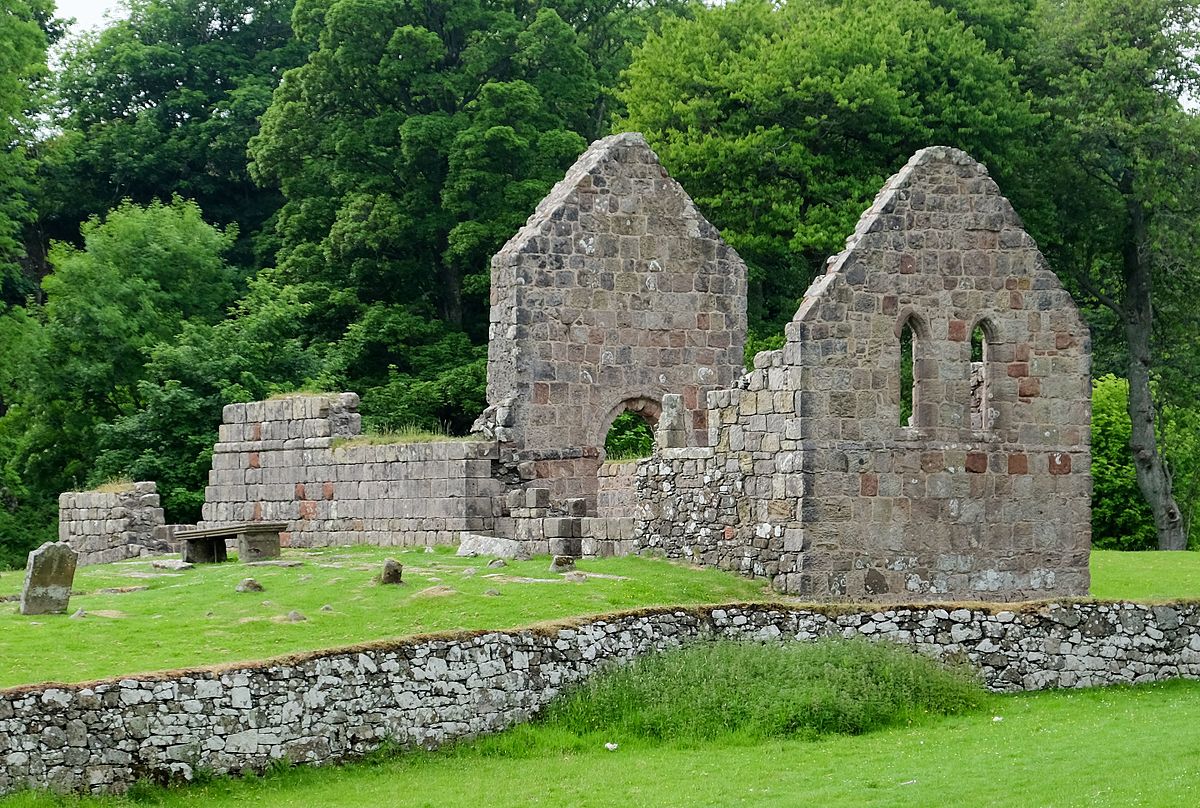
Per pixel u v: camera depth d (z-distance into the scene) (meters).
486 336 60.69
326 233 61.12
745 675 24.17
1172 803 19.09
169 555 38.78
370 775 21.73
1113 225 50.12
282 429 39.66
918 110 49.09
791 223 48.81
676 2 69.69
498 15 58.28
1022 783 20.39
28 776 19.94
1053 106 50.44
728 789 20.80
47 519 55.28
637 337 37.50
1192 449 56.03
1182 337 52.62
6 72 56.12
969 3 52.69
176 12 71.88
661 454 31.97
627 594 27.69
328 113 59.88
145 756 20.69
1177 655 26.62
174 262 59.41
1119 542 53.53
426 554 33.66
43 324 61.16
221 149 69.12
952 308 29.91
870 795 20.23
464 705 23.03
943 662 25.55
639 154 37.75
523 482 36.38
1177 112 49.00
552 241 37.00
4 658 22.72
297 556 35.00
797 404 29.05
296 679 21.86
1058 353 30.38
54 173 70.06
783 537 29.25
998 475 29.95
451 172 56.22
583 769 21.92
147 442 50.09
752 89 49.56
